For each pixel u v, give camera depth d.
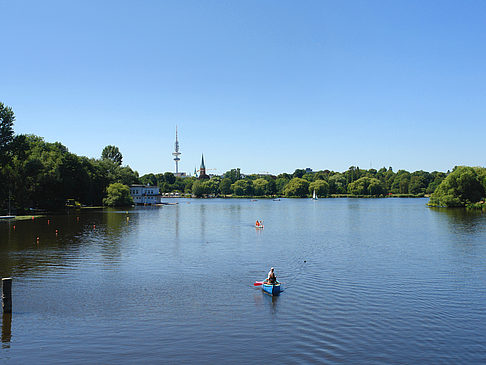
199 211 166.00
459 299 35.28
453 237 75.75
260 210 172.75
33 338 26.83
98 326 28.92
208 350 24.97
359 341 26.27
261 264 50.53
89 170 176.62
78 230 85.88
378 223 106.19
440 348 25.28
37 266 48.62
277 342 26.11
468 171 157.25
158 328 28.52
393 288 38.81
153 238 74.88
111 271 46.25
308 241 71.81
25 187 118.00
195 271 46.44
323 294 36.91
